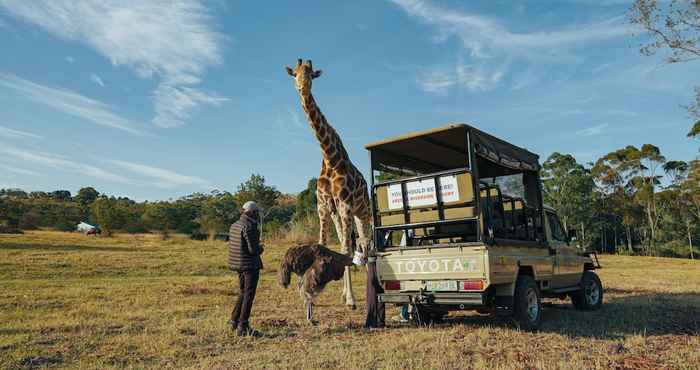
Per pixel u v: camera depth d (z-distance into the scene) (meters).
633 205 59.66
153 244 31.95
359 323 8.18
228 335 6.99
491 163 9.16
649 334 7.23
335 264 8.07
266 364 5.41
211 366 5.36
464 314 9.43
